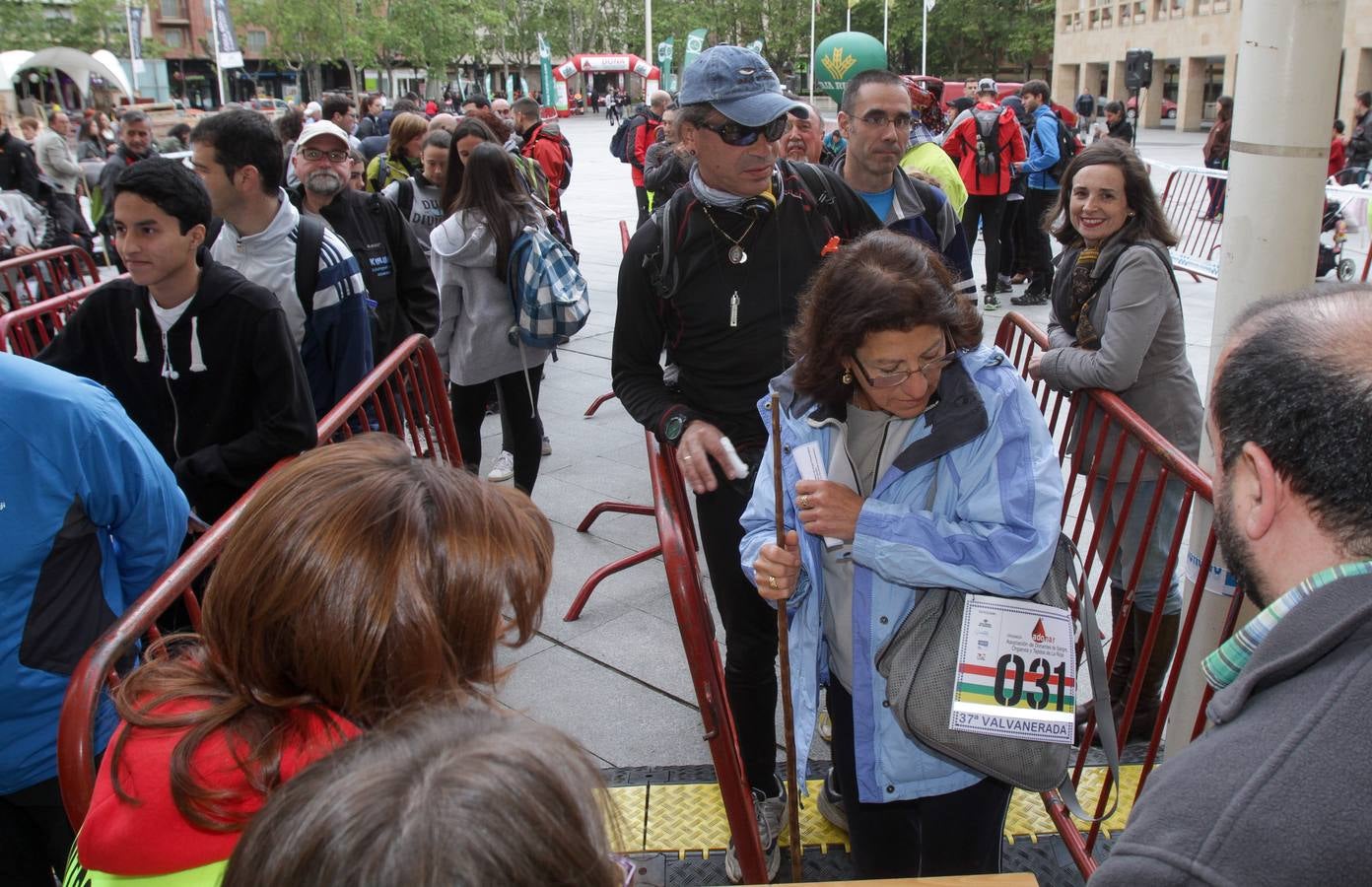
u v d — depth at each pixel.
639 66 51.72
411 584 1.06
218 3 34.72
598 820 0.70
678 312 2.70
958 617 1.92
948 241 3.63
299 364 2.79
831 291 1.90
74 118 23.64
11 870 2.10
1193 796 0.89
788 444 2.10
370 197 4.40
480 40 62.78
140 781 1.04
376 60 53.09
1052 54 56.66
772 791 2.73
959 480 1.93
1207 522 2.29
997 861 2.09
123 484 2.01
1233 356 1.02
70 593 2.00
